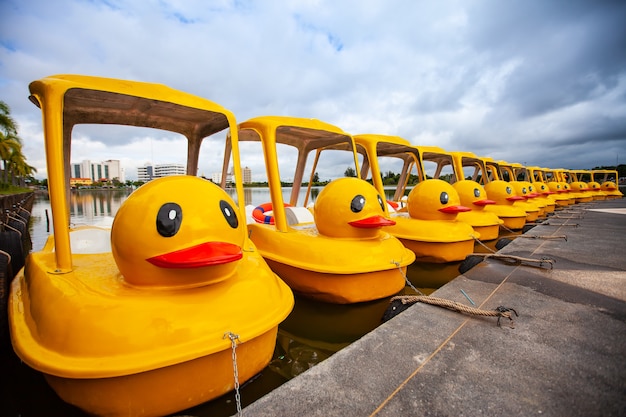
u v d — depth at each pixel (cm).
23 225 1219
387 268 460
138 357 231
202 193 283
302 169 834
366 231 482
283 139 746
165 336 242
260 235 558
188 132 528
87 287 272
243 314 277
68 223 312
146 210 265
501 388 228
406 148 834
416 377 240
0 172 3938
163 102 401
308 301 487
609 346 284
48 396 303
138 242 261
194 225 265
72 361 226
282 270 502
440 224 678
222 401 274
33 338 252
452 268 668
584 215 1284
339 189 495
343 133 638
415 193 724
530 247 693
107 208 2484
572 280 465
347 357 265
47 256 372
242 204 425
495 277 480
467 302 387
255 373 294
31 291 305
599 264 551
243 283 301
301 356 384
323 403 213
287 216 708
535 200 1398
